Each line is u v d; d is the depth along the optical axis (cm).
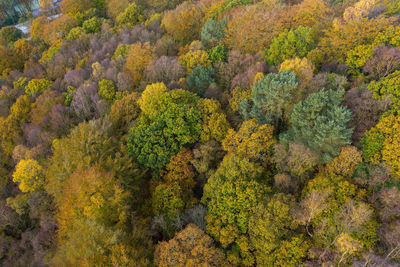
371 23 4309
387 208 2536
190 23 7888
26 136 5941
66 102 6291
